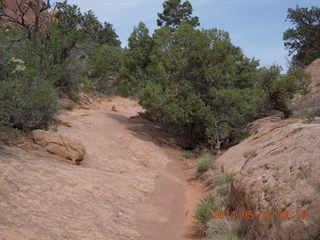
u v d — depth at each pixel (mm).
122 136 19062
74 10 25906
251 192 6074
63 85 27625
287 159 6016
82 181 8938
